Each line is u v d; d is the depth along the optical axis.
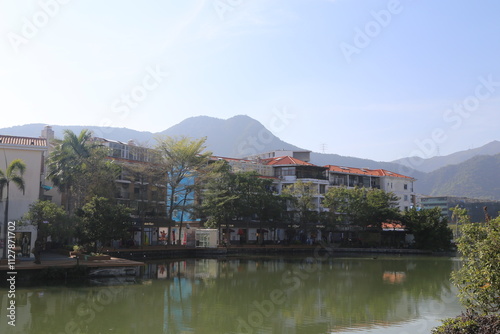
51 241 49.25
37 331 18.48
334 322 20.80
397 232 78.75
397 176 100.88
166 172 58.28
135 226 58.72
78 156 47.22
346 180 94.25
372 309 23.88
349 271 42.91
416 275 40.00
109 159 58.44
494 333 11.55
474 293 13.41
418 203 118.25
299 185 72.75
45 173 51.12
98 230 36.59
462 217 13.96
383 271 43.28
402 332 18.97
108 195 47.56
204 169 62.38
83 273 30.61
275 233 79.94
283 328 19.58
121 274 32.56
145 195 60.59
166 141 60.47
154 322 20.31
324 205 75.00
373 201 73.62
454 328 12.48
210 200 61.84
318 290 30.42
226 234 66.75
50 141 51.47
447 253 71.94
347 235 82.88
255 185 65.88
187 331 18.86
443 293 29.52
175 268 42.66
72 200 48.44
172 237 71.88
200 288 30.16
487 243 12.23
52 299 24.59
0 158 36.56
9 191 36.19
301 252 70.56
